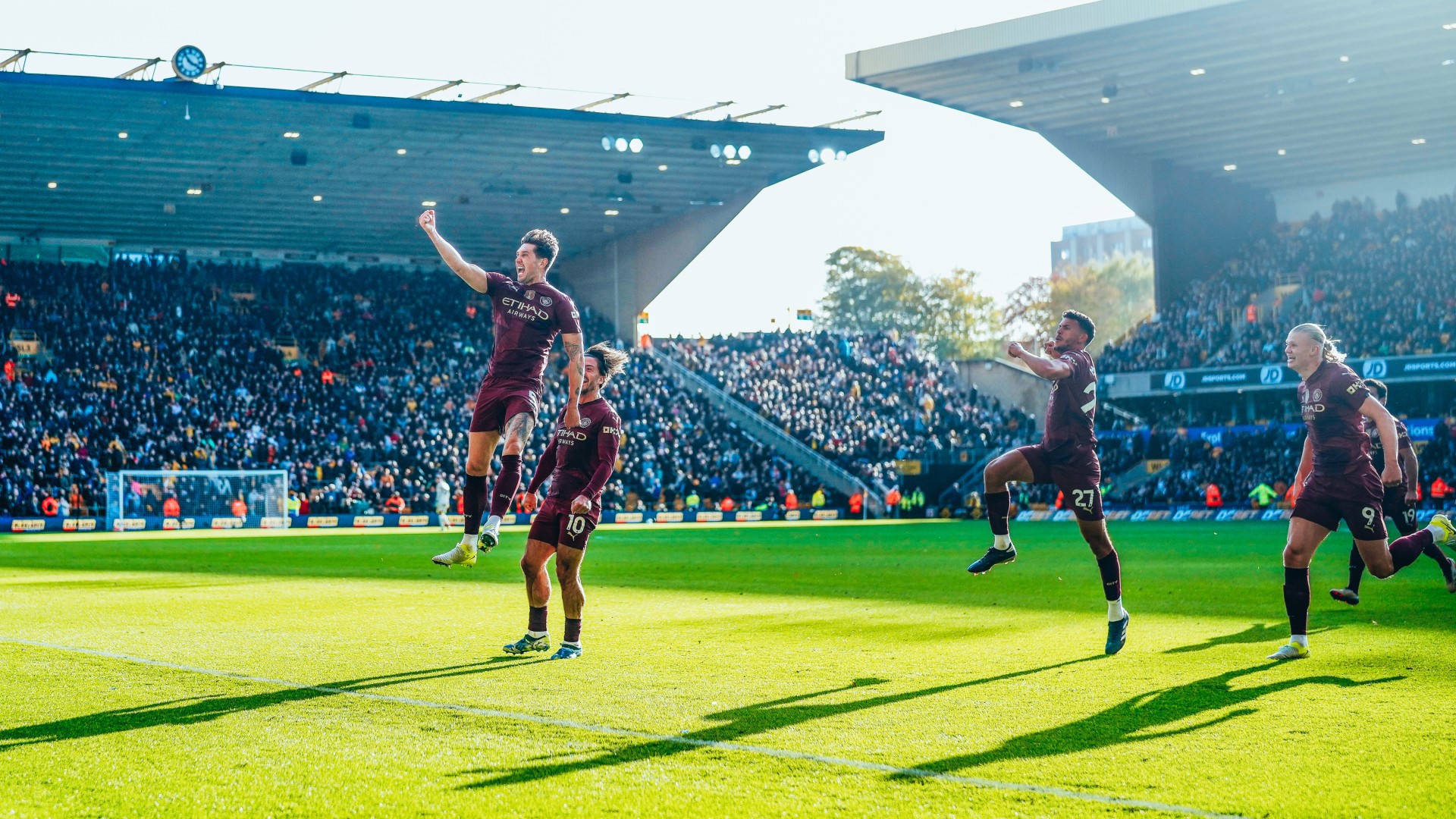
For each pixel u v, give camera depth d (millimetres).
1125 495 46125
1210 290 51312
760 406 52125
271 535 32281
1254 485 42906
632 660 8008
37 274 45844
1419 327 44312
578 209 49625
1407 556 8484
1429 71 38156
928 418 53312
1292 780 4836
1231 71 38344
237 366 46062
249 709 6258
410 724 5891
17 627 9828
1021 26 35875
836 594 13070
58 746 5457
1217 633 9344
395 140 39188
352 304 51469
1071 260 139250
